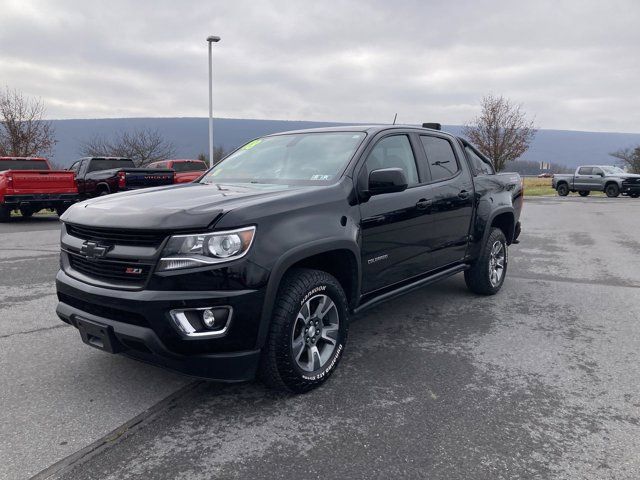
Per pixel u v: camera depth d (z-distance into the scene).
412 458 2.53
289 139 4.41
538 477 2.38
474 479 2.36
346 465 2.47
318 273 3.23
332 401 3.14
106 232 2.96
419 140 4.53
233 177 4.11
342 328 3.43
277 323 2.96
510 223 5.98
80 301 3.08
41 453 2.58
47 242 9.88
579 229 12.47
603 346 4.11
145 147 40.84
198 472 2.42
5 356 3.87
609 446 2.64
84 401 3.15
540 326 4.63
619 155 67.00
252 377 2.94
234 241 2.75
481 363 3.75
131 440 2.71
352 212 3.51
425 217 4.28
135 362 3.76
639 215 16.41
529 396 3.21
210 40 23.55
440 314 5.00
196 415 2.98
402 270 4.10
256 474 2.40
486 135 38.44
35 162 16.06
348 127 4.29
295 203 3.13
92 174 16.42
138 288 2.79
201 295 2.69
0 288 6.02
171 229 2.72
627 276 6.83
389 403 3.11
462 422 2.88
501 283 5.81
